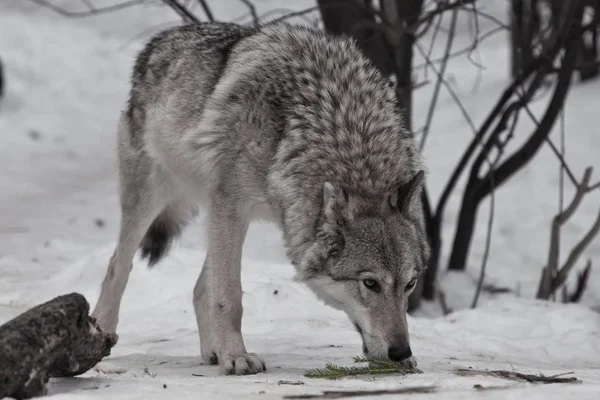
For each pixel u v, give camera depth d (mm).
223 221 9086
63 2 48938
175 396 6402
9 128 29609
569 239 20438
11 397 6219
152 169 10391
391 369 7785
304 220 8477
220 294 8945
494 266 18875
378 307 7965
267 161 8820
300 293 12516
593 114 27719
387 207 8344
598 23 15797
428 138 28469
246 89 9047
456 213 21938
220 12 48656
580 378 7754
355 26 14086
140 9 49812
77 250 16594
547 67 15719
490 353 10969
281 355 9664
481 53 45031
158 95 10273
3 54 36469
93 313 10352
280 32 9500
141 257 11219
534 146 16203
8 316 11289
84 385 6930
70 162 26953
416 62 42312
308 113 8672
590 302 16438
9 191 22734
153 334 11094
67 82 36219
